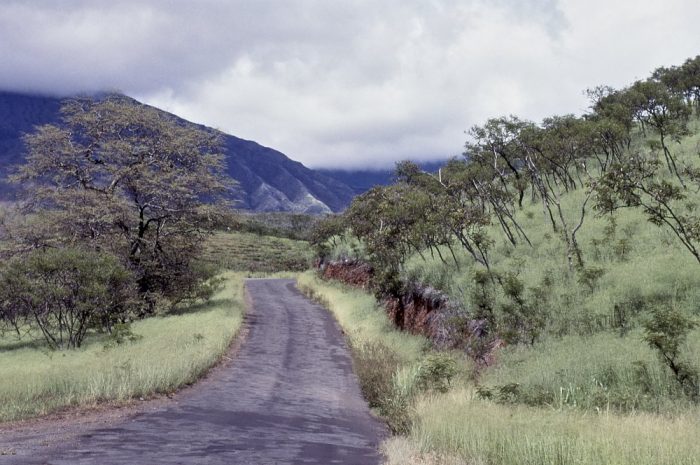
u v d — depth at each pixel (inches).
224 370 808.3
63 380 590.2
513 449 341.4
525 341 700.7
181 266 1601.9
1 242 1413.6
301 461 365.1
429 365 663.8
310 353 1014.4
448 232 1165.7
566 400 482.3
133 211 1505.9
